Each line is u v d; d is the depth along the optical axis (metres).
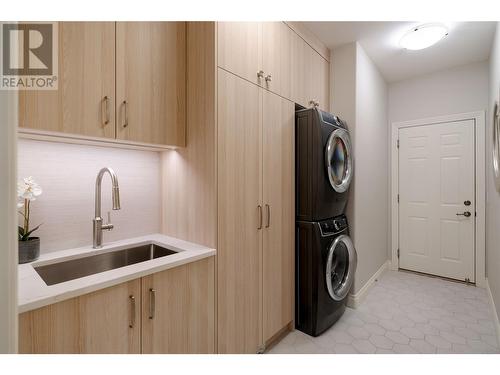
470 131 3.07
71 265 1.41
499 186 2.09
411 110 3.47
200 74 1.55
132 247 1.65
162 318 1.25
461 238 3.13
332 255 2.14
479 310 2.44
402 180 3.54
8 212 0.51
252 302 1.71
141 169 1.83
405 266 3.53
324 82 2.62
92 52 1.23
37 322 0.89
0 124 0.50
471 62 3.05
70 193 1.52
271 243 1.86
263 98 1.80
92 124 1.23
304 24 2.29
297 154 2.12
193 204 1.62
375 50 2.77
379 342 1.95
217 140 1.50
